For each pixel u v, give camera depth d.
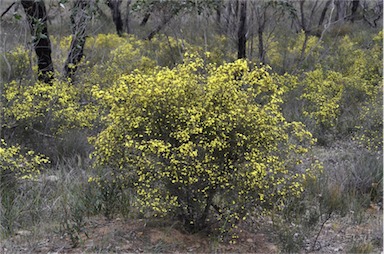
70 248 3.88
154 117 3.82
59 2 6.76
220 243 4.09
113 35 12.23
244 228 4.41
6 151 4.84
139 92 3.78
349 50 11.11
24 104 5.91
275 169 3.93
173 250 3.93
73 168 5.46
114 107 3.89
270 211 4.16
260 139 3.87
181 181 3.68
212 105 3.84
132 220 4.36
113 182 4.21
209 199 3.96
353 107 7.99
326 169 5.77
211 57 9.48
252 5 9.16
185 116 3.75
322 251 4.10
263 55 9.44
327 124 7.27
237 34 9.20
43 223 4.26
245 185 3.82
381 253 4.08
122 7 15.83
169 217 4.29
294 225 4.45
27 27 7.41
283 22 12.39
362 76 8.97
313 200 4.89
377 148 6.60
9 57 7.71
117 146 3.92
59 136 6.11
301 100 8.01
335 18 14.73
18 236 4.08
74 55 7.90
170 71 3.92
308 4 16.41
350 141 7.08
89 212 4.43
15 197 4.66
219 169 3.83
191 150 3.62
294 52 10.77
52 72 7.16
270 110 4.07
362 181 5.32
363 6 14.46
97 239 4.01
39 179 5.24
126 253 3.84
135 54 9.77
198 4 8.56
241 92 3.96
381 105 7.40
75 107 6.17
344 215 4.79
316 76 8.38
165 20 9.22
